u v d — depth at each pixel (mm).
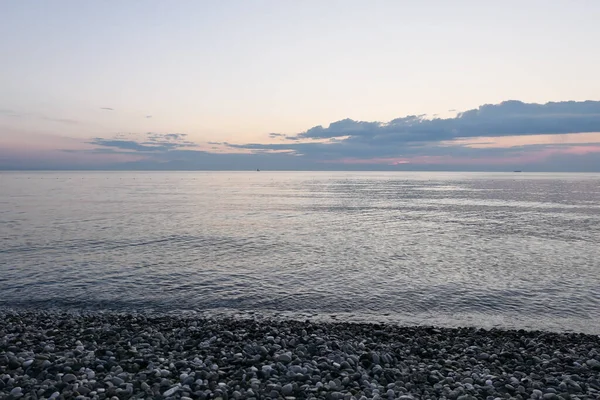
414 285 27516
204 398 9297
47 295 24266
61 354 12219
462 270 32156
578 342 16047
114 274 29453
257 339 14977
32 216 66938
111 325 17656
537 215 75562
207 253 38219
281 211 82250
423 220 67625
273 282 28047
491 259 36688
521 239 48281
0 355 11695
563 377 11344
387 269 32375
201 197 128500
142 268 31484
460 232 54031
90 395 9273
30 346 13352
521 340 15977
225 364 11828
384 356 12570
